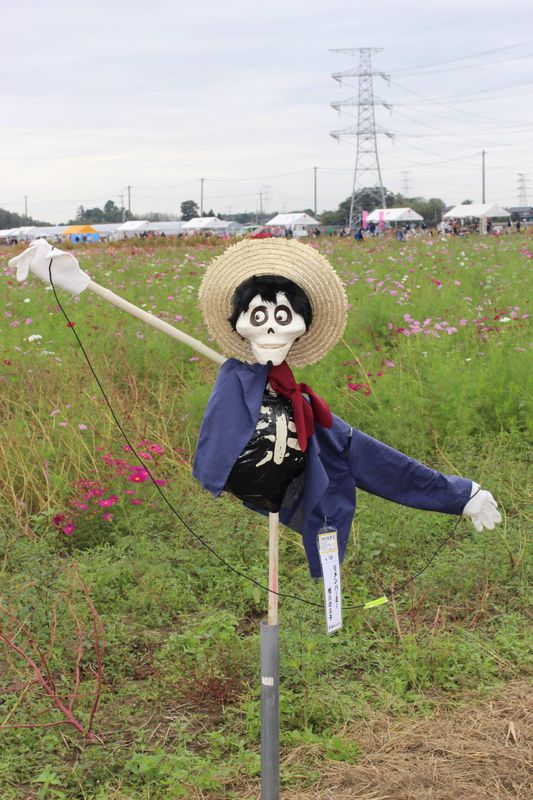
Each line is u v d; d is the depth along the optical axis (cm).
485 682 434
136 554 571
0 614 488
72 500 623
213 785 357
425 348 980
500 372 867
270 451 311
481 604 512
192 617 510
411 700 423
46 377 866
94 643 441
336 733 396
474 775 353
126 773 375
